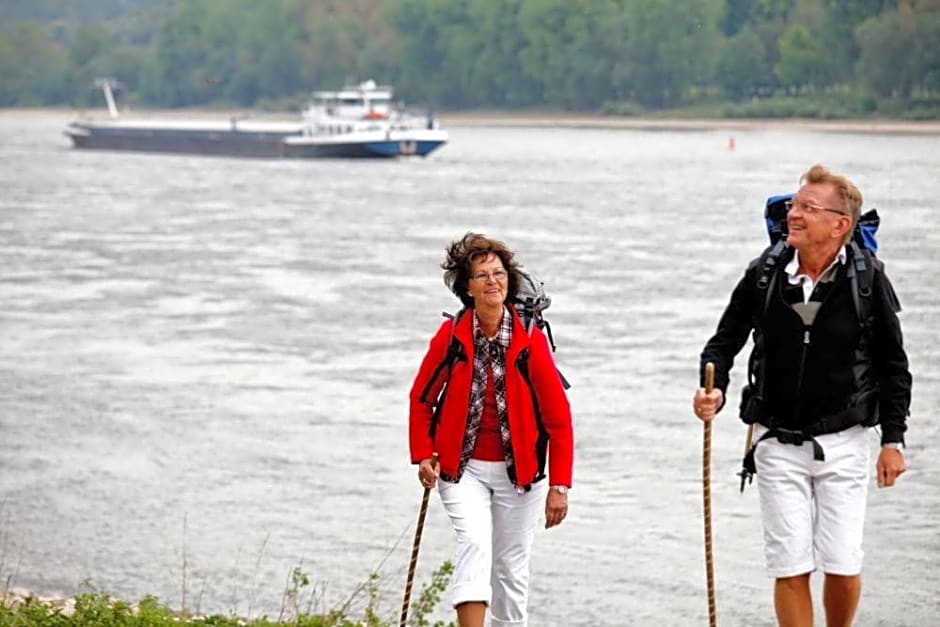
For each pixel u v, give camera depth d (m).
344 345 71.62
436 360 20.20
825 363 19.36
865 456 19.64
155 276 100.31
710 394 19.27
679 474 45.81
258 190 182.12
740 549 38.44
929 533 39.56
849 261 19.38
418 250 115.25
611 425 52.66
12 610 25.59
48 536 40.50
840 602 19.62
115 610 24.73
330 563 38.06
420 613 25.12
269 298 88.69
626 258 106.75
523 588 20.61
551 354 20.30
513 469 20.11
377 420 54.81
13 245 121.31
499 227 132.38
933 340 70.19
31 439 52.22
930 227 122.44
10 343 72.62
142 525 41.62
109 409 57.12
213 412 56.50
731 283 92.88
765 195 165.00
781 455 19.61
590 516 41.34
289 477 46.53
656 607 34.38
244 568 37.72
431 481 20.16
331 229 133.50
